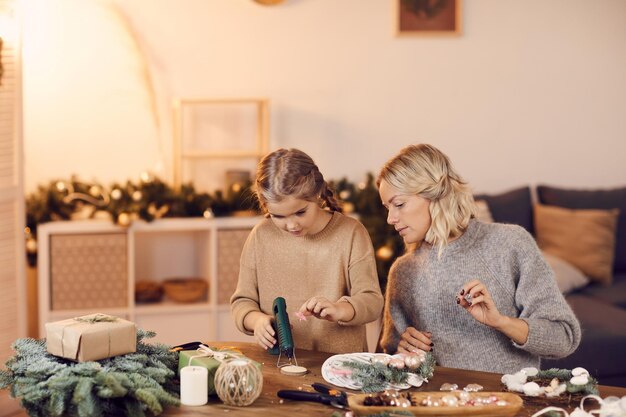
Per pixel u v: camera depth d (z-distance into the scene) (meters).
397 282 2.34
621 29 4.93
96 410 1.62
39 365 1.69
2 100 3.50
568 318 2.12
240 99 4.33
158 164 4.48
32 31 4.30
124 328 1.76
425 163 2.18
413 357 1.86
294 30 4.58
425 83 4.75
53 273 4.02
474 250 2.23
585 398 1.68
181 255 4.57
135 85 4.43
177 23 4.45
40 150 4.36
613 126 4.98
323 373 1.88
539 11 4.84
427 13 4.70
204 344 1.99
